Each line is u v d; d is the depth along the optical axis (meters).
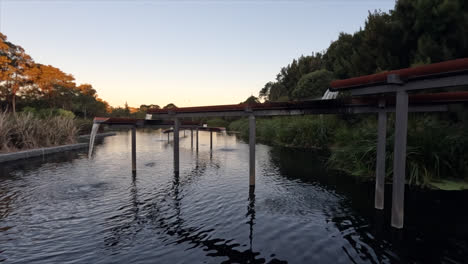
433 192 7.03
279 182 9.16
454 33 10.66
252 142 8.58
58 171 11.27
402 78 4.23
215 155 16.55
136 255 4.22
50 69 44.62
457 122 9.78
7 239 4.82
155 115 11.23
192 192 7.96
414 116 10.31
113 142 25.88
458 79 3.74
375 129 10.48
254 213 6.12
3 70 36.78
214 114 9.41
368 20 15.57
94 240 4.77
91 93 66.00
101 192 7.96
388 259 4.02
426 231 4.93
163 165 12.88
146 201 7.07
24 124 16.88
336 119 18.14
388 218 5.63
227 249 4.41
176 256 4.18
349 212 6.06
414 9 12.41
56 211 6.30
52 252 4.34
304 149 17.78
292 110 7.49
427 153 7.92
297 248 4.42
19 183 9.09
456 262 3.90
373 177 9.12
